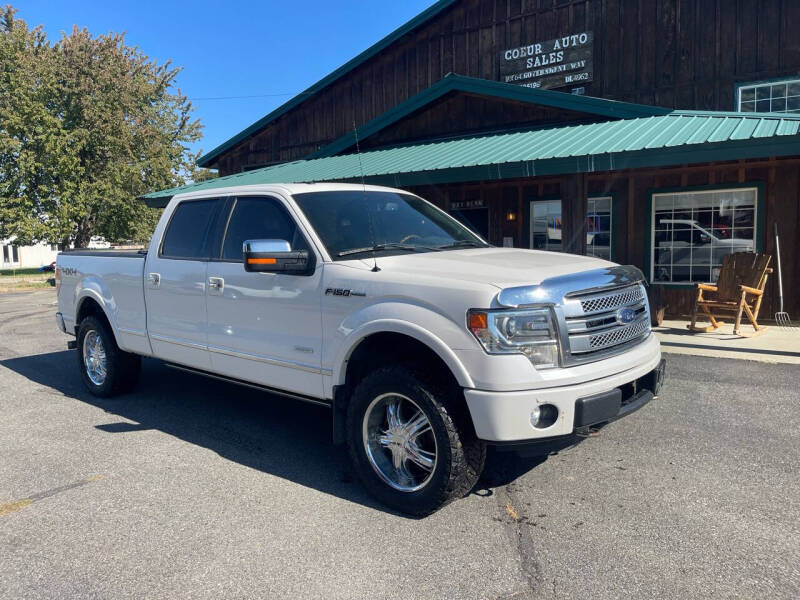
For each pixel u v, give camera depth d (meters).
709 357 7.39
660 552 3.07
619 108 10.20
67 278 6.50
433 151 11.12
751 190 10.38
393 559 3.06
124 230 32.75
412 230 4.66
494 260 3.88
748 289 8.66
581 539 3.22
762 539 3.17
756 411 5.29
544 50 13.43
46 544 3.26
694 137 7.89
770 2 10.76
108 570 3.00
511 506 3.63
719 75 11.31
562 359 3.28
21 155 28.42
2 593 2.82
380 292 3.62
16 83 29.23
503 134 11.45
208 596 2.77
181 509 3.66
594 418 3.29
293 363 4.12
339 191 4.70
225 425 5.28
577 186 9.09
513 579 2.86
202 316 4.82
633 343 3.76
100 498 3.82
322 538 3.29
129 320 5.62
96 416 5.57
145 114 33.78
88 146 30.70
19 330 11.41
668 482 3.91
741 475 3.98
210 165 19.41
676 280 11.24
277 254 3.88
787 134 7.11
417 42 15.51
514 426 3.17
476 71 14.62
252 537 3.31
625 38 12.31
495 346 3.19
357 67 16.30
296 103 17.19
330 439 4.92
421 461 3.54
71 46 30.52
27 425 5.32
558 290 3.36
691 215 11.01
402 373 3.48
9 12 31.75
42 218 30.58
